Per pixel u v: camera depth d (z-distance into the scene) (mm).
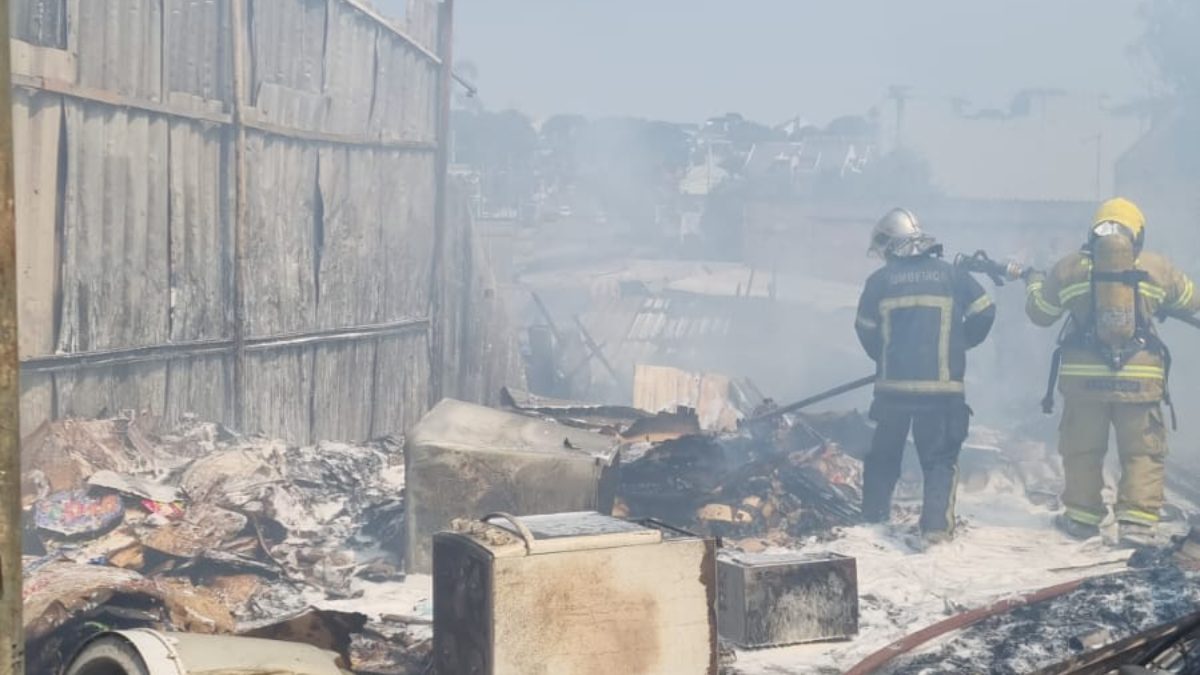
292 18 10336
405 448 7363
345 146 11383
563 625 4660
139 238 8516
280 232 10312
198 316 9234
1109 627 6090
